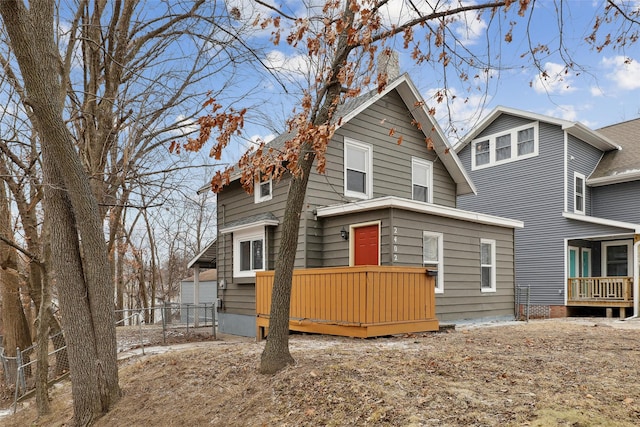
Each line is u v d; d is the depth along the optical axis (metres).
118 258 21.27
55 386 8.53
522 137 18.05
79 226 5.80
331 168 11.18
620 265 16.86
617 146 18.03
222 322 13.71
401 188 12.80
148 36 8.41
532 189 17.52
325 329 8.17
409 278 8.37
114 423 5.41
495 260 12.55
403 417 3.85
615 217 17.03
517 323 11.19
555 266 16.55
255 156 5.37
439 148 13.73
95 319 5.85
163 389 5.93
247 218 12.84
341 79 5.48
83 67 8.80
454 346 6.61
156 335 13.04
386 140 12.54
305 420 4.23
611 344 6.66
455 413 3.79
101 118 8.49
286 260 5.60
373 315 7.64
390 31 5.43
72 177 5.64
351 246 10.39
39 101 5.25
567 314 16.09
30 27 5.14
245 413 4.71
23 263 13.02
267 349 5.57
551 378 4.57
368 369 5.05
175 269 30.89
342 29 5.16
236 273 13.05
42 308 7.09
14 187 9.52
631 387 4.21
